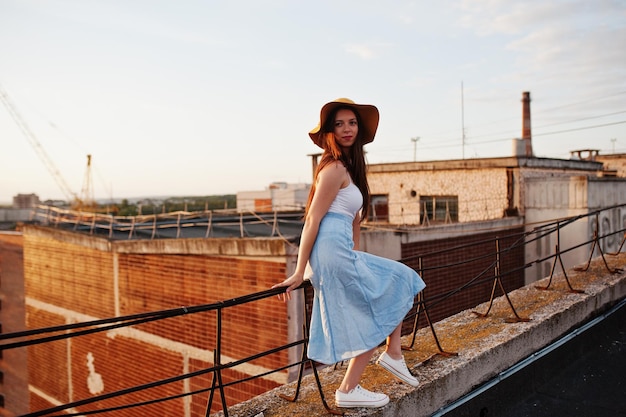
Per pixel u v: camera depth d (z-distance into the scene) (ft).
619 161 88.89
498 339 12.78
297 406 9.67
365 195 9.21
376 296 8.84
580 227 50.85
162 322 41.11
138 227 54.29
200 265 38.06
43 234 54.03
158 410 41.68
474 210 60.39
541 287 18.15
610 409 12.00
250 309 34.94
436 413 10.52
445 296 12.66
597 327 16.71
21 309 67.97
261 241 33.50
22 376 67.46
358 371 9.26
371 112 8.79
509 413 12.16
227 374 36.40
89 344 48.52
